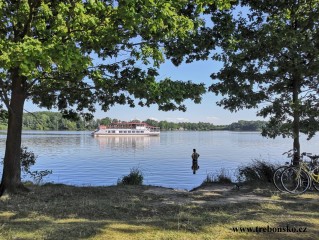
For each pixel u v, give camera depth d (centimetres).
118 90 1016
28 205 818
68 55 648
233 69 1118
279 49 1008
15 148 1000
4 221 668
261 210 784
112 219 694
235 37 1068
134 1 687
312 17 1057
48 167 3259
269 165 1320
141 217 715
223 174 1520
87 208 781
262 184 1162
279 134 1112
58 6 747
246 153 5159
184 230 612
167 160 4125
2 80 1025
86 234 583
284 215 734
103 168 3206
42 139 9512
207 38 1062
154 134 13000
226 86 1146
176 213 753
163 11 711
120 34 866
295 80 1123
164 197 962
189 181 2320
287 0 1074
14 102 1002
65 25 788
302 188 1011
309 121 1117
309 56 1053
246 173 1298
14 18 848
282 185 1027
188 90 953
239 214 742
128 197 950
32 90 1112
